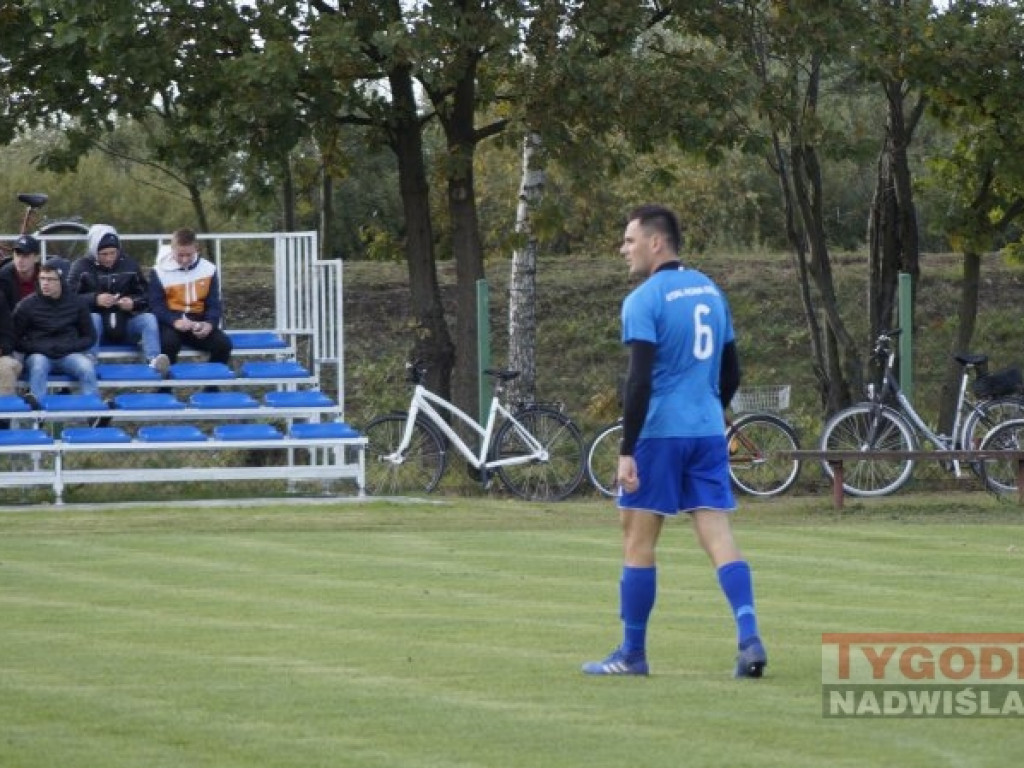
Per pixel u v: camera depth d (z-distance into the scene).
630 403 29.58
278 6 70.00
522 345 82.88
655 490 29.83
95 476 63.81
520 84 72.00
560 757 23.73
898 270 78.50
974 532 55.34
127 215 120.56
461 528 56.47
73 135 76.50
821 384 78.62
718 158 73.62
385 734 25.27
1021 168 74.56
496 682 29.44
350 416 91.00
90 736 25.20
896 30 72.44
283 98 67.19
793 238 78.25
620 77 68.19
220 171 75.19
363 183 120.19
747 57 72.81
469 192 76.44
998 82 73.62
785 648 32.78
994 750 24.11
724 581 29.83
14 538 53.16
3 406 64.50
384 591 41.53
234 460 71.69
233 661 31.67
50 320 66.25
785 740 24.73
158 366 68.06
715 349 30.22
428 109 88.62
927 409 94.19
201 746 24.50
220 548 50.59
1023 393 70.31
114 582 43.19
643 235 30.36
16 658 32.03
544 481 67.62
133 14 65.69
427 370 76.69
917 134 118.38
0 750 24.25
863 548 50.75
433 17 67.44
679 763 23.34
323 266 73.44
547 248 128.50
